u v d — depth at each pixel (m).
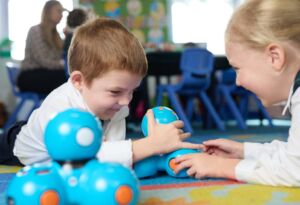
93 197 0.51
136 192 0.53
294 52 0.77
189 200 0.65
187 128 2.63
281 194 0.69
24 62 2.87
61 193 0.51
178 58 2.80
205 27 4.93
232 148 0.91
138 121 3.09
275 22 0.76
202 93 2.87
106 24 0.89
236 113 3.05
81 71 0.86
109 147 0.80
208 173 0.81
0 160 1.20
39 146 0.94
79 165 0.56
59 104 0.89
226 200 0.65
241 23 0.80
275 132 2.65
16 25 4.20
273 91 0.80
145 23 4.71
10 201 0.52
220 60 3.06
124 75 0.82
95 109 0.87
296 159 0.72
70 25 2.54
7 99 4.00
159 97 2.87
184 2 4.85
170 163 0.86
